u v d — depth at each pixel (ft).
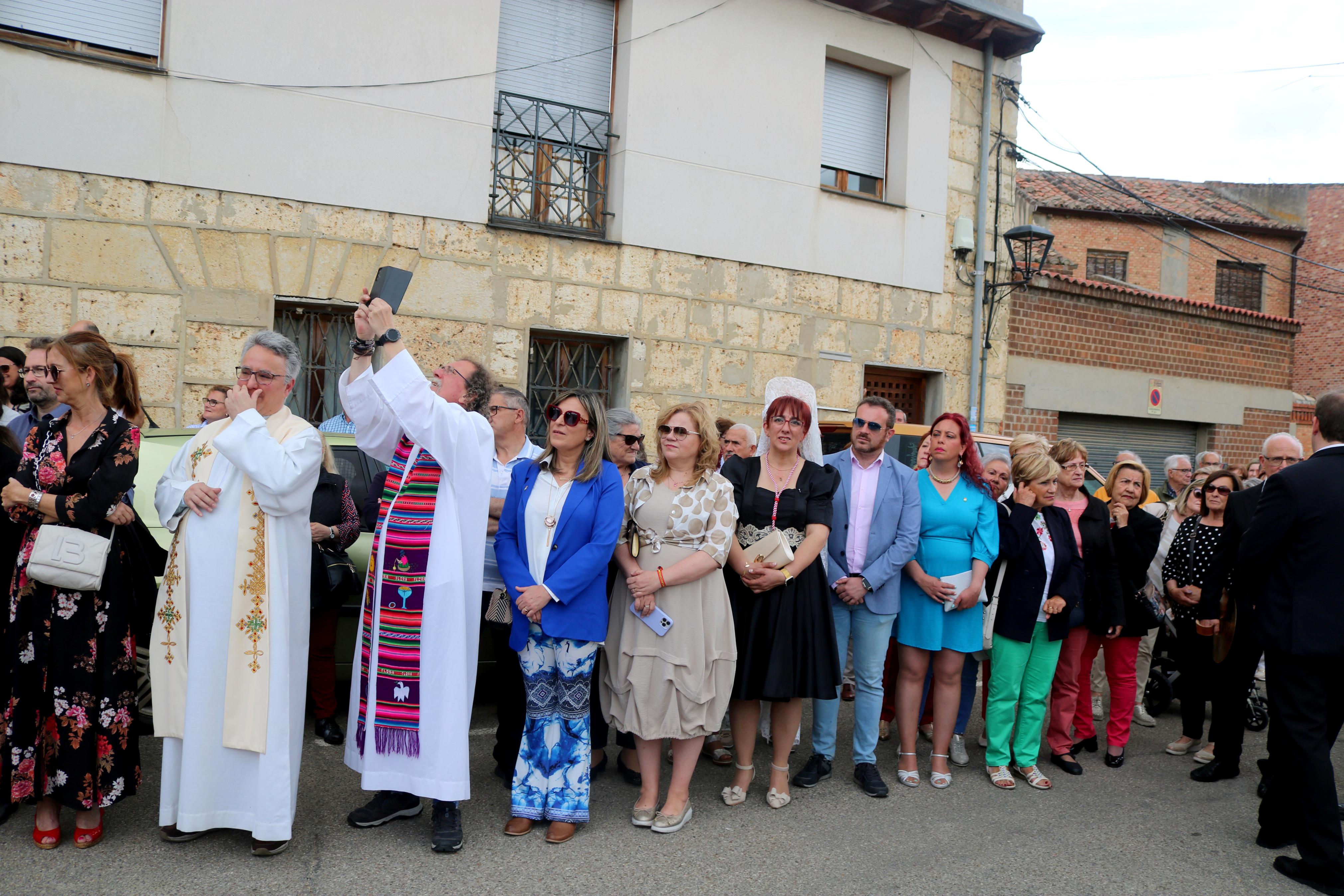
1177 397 43.70
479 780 14.80
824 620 14.19
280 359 11.72
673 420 13.32
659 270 30.30
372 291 11.92
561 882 11.50
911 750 15.92
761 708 18.17
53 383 11.44
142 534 12.13
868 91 35.27
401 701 11.85
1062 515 16.51
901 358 35.22
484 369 15.12
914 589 15.69
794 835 13.43
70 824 12.32
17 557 11.78
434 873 11.51
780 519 14.11
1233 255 68.08
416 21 26.37
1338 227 72.69
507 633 14.19
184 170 23.86
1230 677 16.67
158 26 23.94
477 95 27.32
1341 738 20.44
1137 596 17.53
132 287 23.48
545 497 12.87
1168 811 15.31
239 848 11.82
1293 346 47.98
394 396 11.52
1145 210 64.85
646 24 29.84
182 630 11.41
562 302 28.76
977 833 13.88
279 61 24.75
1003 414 37.73
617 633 13.46
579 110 29.50
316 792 13.84
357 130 25.73
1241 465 26.89
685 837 13.14
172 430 16.93
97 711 11.32
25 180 22.35
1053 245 64.39
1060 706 17.21
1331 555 12.93
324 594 15.07
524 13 28.78
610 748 17.11
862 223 34.19
